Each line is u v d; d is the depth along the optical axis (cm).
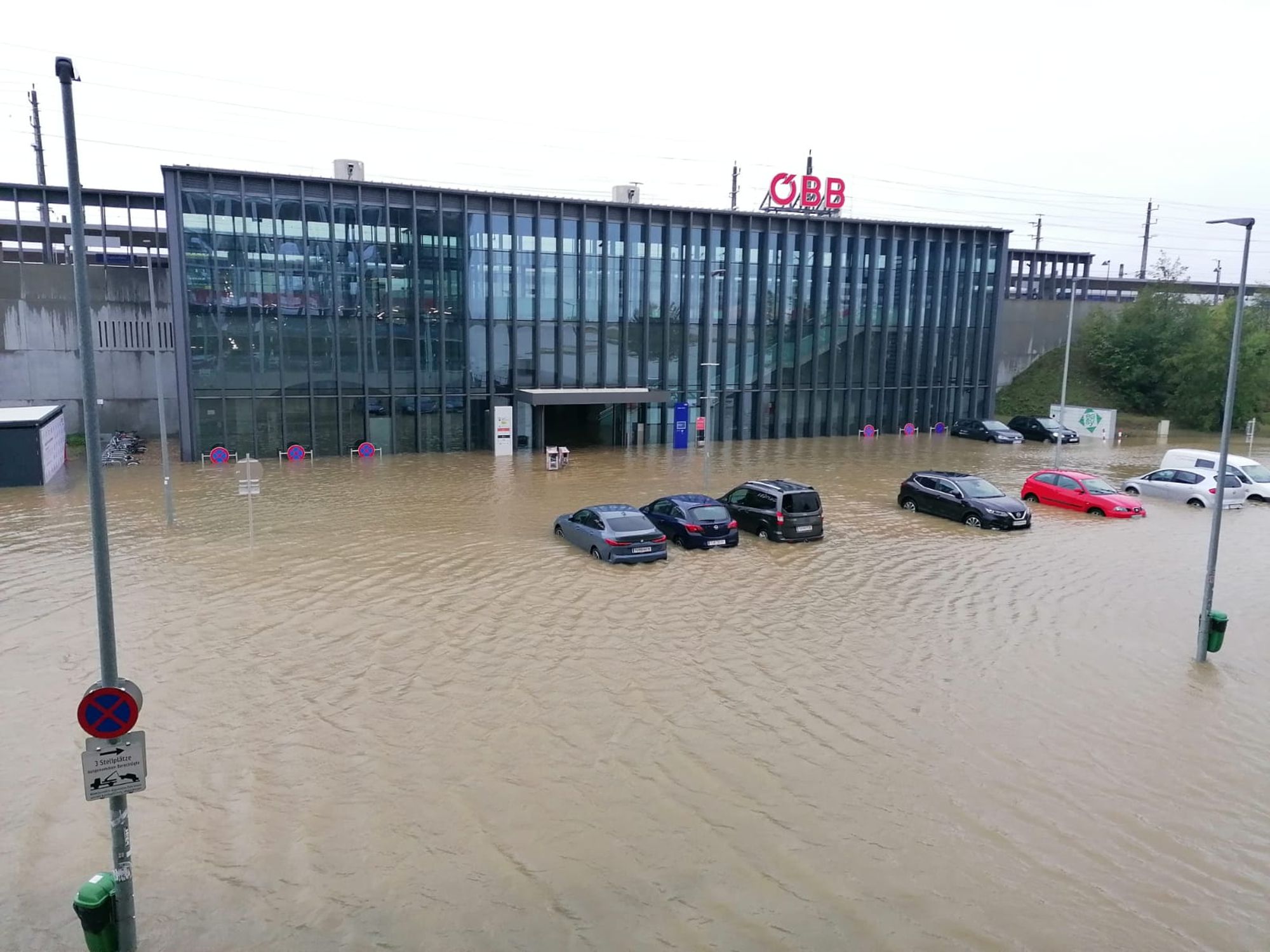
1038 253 7100
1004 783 1056
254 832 922
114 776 739
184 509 2594
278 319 3603
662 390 4259
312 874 852
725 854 898
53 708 1215
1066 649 1530
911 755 1123
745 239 4538
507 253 3991
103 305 4128
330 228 3647
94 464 757
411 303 3841
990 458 4103
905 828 954
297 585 1822
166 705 1230
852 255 4822
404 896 820
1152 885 860
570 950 751
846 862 888
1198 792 1042
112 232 4622
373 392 3831
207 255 3462
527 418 4091
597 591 1816
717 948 757
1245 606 1791
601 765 1080
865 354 4938
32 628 1535
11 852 884
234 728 1163
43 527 2334
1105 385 6244
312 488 3006
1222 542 2359
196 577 1869
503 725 1184
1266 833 957
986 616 1706
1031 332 6412
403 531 2344
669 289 4381
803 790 1032
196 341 3491
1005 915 811
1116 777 1077
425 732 1159
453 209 3850
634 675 1368
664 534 2175
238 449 3619
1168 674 1417
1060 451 4412
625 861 881
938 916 807
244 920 782
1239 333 1452
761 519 2334
